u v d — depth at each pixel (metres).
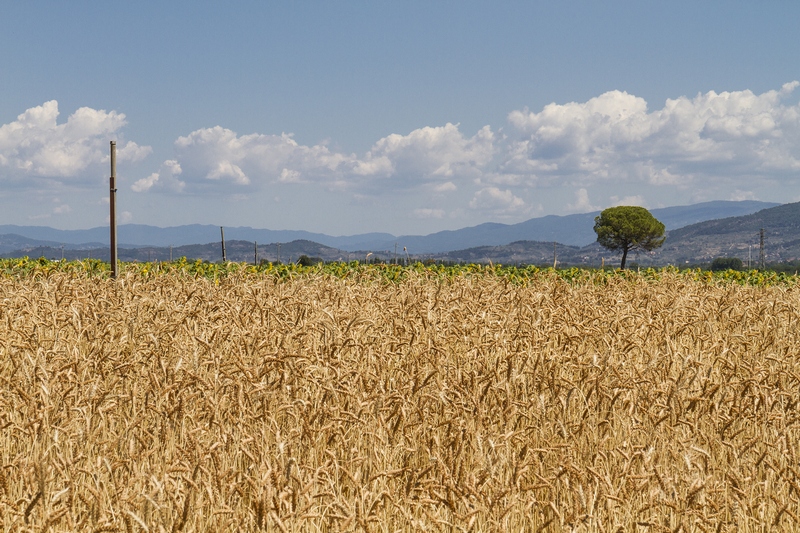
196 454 5.00
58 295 9.99
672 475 6.08
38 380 6.40
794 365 9.04
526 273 24.44
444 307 10.45
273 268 23.89
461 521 4.80
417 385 6.65
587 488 5.23
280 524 4.07
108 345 8.14
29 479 4.91
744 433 7.07
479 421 6.22
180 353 7.60
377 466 5.53
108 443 5.76
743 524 5.41
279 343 8.03
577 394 7.31
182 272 16.59
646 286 17.08
